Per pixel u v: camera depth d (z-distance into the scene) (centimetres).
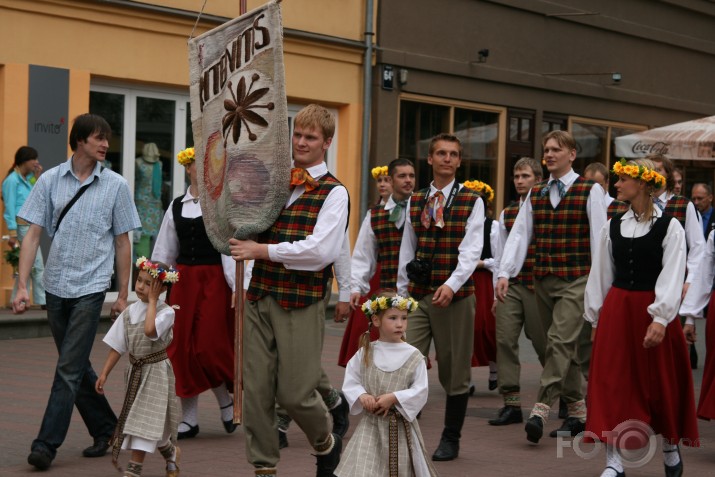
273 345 604
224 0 1672
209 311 823
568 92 2306
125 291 744
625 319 696
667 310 674
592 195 855
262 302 600
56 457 748
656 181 688
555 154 866
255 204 596
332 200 596
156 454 773
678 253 679
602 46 2406
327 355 1300
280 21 582
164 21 1590
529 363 1309
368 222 878
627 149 1758
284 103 586
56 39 1468
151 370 675
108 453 766
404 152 1967
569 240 861
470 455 787
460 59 2052
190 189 844
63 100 1477
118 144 1568
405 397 579
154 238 1617
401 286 784
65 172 732
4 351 1232
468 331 765
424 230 773
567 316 851
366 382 592
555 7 2245
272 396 606
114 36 1534
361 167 1894
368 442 588
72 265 723
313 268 591
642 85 2542
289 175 594
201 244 827
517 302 917
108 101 1558
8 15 1416
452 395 771
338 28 1845
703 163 1970
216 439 823
